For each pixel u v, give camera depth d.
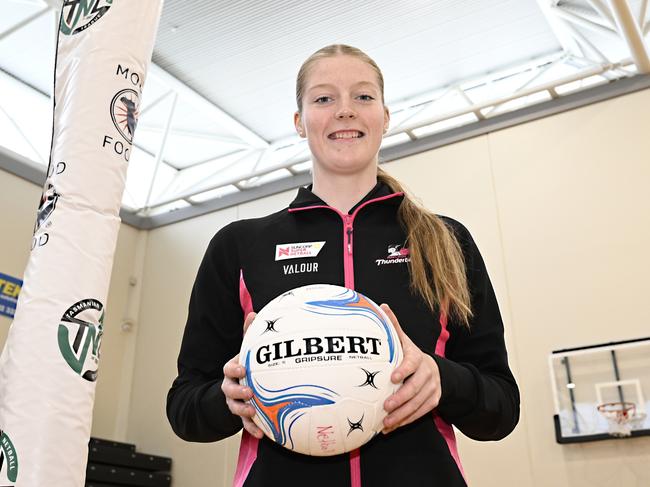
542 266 4.77
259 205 6.33
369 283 1.29
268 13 5.13
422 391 1.04
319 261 1.33
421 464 1.12
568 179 4.91
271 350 1.02
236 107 6.25
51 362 1.34
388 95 6.29
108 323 6.31
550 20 5.23
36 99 6.09
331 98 1.43
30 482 1.24
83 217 1.46
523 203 5.01
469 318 1.31
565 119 5.08
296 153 6.59
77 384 1.36
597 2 4.49
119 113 1.58
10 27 5.16
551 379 4.44
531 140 5.16
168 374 6.11
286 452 1.16
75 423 1.33
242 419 1.09
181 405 1.27
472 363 1.32
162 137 6.30
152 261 6.70
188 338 1.37
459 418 1.17
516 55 5.79
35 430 1.28
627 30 4.41
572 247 4.71
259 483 1.14
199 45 5.48
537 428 4.43
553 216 4.86
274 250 1.37
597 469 4.17
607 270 4.54
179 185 7.10
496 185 5.18
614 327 4.38
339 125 1.40
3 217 5.52
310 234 1.38
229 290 1.38
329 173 1.45
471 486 4.51
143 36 1.69
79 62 1.59
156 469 5.64
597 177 4.80
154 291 6.55
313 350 1.00
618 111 4.89
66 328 1.38
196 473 5.65
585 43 5.01
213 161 7.09
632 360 4.25
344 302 1.06
